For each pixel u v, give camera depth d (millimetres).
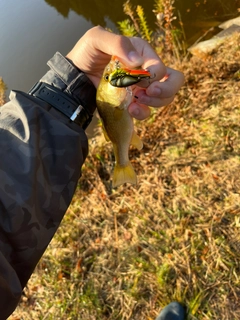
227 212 636
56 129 301
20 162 270
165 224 666
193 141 799
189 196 688
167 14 982
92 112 377
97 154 857
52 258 706
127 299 601
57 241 736
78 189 822
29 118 289
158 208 695
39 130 293
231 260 575
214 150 752
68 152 299
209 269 577
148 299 588
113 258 660
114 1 1772
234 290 544
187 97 907
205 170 719
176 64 1026
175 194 707
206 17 1401
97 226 728
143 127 876
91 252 689
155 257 625
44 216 277
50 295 657
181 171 740
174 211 676
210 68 955
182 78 361
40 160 282
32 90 356
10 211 254
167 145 816
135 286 608
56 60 366
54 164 293
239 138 747
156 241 647
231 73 920
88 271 663
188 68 989
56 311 634
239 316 519
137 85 338
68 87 356
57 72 363
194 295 561
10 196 256
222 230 615
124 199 748
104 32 347
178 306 555
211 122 810
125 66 322
